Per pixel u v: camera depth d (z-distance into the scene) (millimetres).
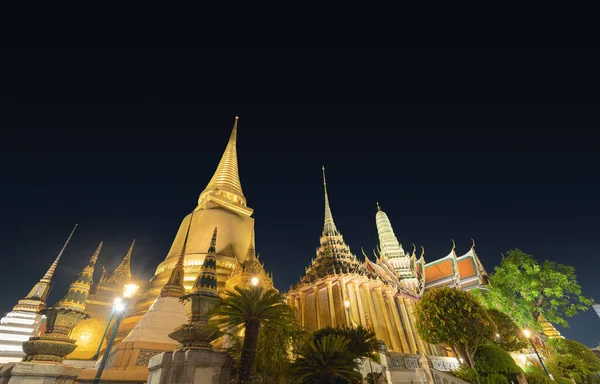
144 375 12672
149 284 27375
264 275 29203
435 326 19828
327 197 51094
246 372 8094
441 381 19641
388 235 72062
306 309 33969
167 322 16312
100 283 24750
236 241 31469
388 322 32031
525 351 31078
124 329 20281
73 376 9742
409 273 56750
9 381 8891
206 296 10031
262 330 10086
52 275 22641
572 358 28391
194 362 8727
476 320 19141
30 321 19562
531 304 32156
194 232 30609
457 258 56781
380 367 17531
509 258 34312
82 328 18812
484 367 18609
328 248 40281
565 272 31938
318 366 9953
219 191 37844
